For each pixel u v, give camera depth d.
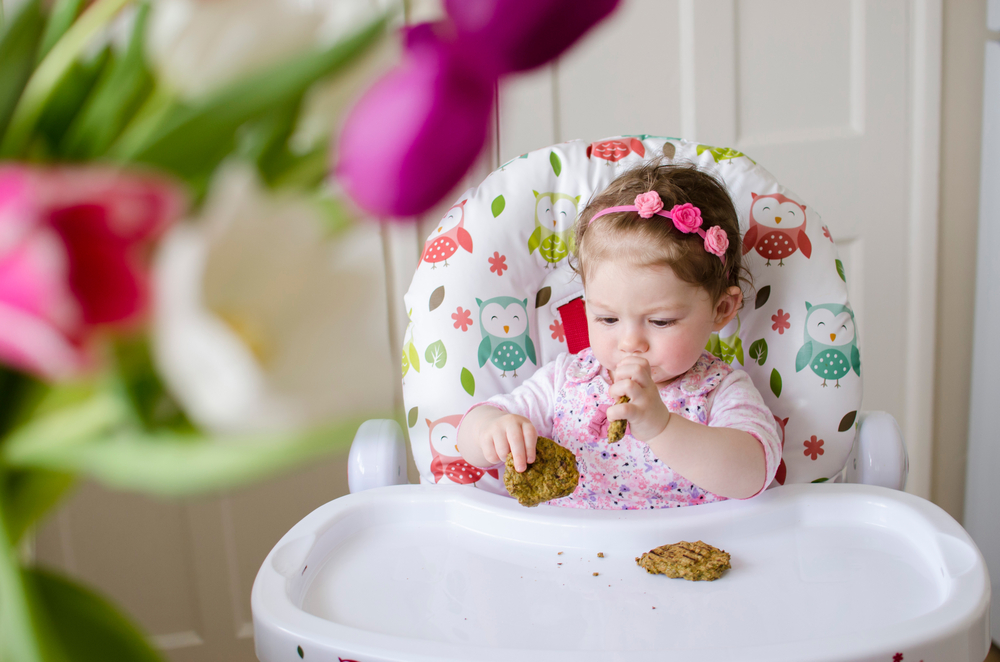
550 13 0.18
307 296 0.22
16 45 0.25
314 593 0.72
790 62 1.59
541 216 1.03
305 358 0.21
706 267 0.97
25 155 0.25
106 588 1.62
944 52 1.60
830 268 0.99
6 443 0.24
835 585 0.72
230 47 0.22
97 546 1.61
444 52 0.19
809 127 1.62
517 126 1.57
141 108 0.25
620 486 1.06
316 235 0.22
